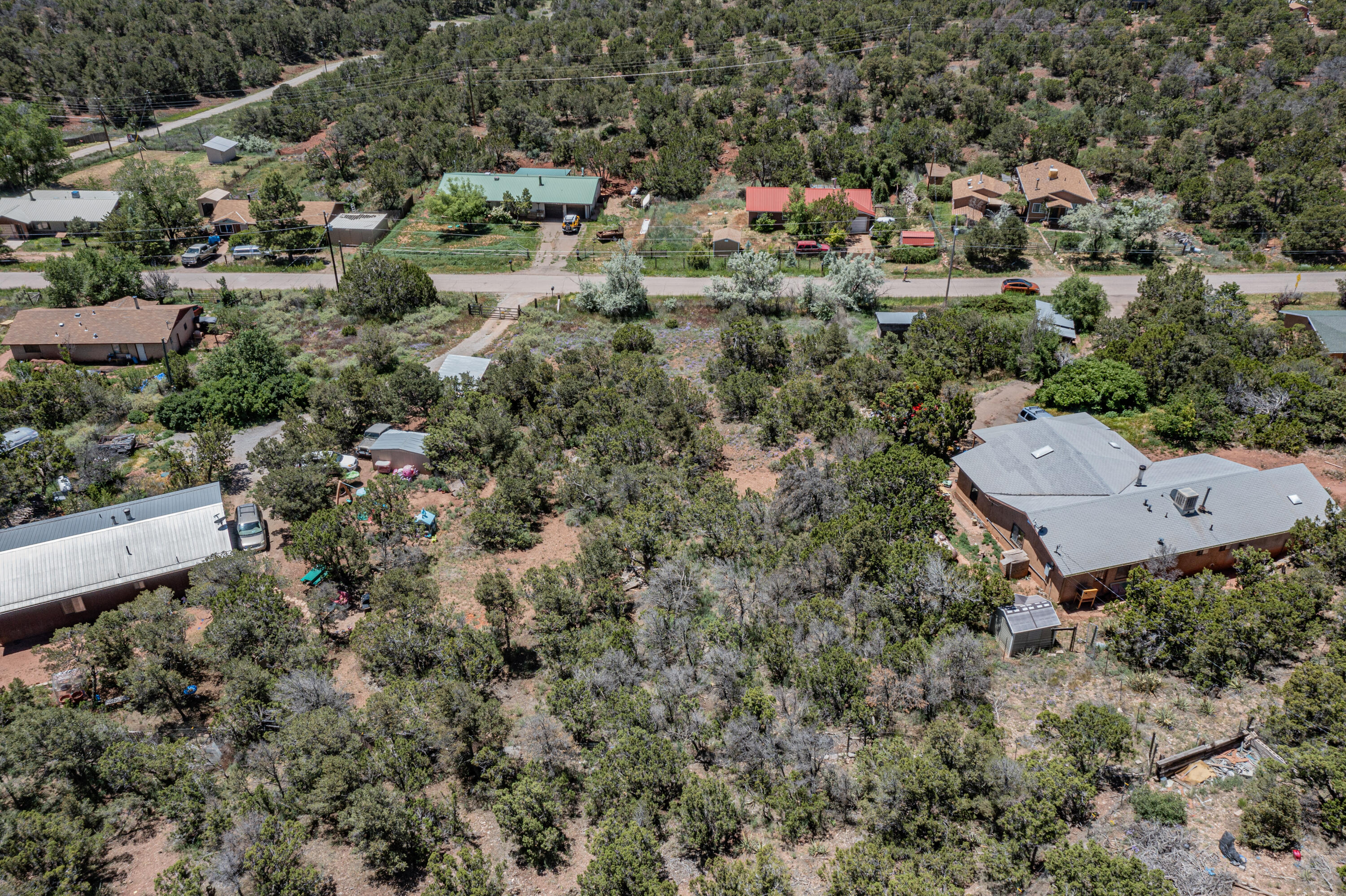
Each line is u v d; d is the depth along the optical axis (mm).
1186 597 34594
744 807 29766
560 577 40844
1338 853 25812
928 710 33281
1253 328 62531
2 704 33438
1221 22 133000
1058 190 93000
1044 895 25281
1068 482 43188
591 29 156250
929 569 37125
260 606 37656
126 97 135750
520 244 96250
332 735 30938
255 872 25656
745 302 78375
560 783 30312
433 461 53281
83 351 71562
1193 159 97062
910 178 103312
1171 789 29031
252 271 92625
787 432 54312
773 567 39656
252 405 61125
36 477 50219
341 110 129625
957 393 53969
